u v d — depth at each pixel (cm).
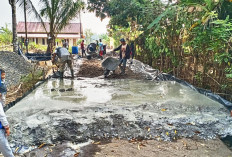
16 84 755
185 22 712
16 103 538
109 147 328
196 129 390
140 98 592
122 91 673
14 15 1220
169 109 497
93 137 360
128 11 1493
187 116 453
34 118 435
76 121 419
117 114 460
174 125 406
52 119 430
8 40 2112
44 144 336
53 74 938
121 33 1956
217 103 544
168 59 920
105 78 909
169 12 701
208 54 627
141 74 989
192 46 688
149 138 358
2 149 263
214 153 314
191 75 756
